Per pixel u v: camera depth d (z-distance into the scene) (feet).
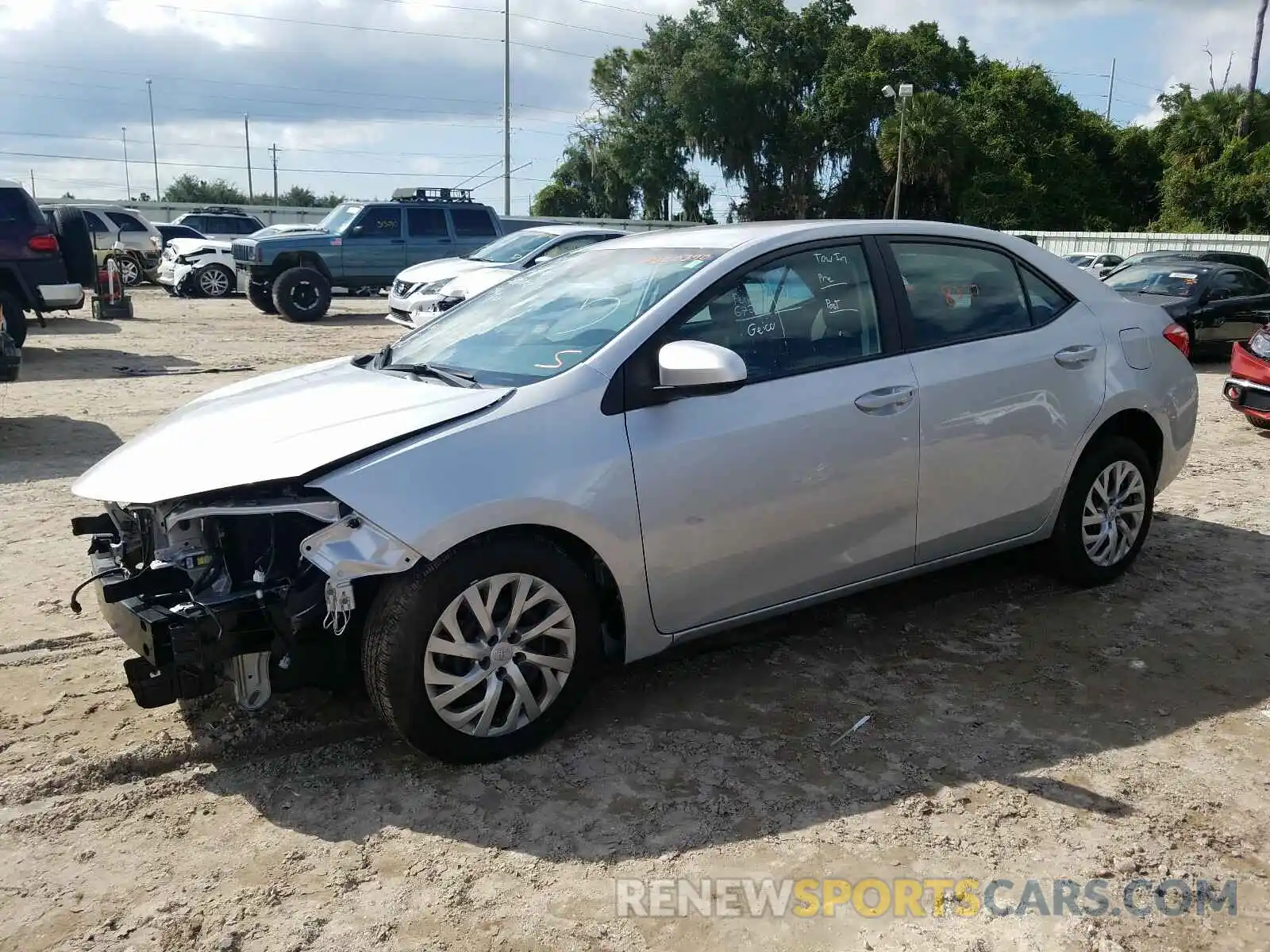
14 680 12.80
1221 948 8.29
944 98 155.63
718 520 11.66
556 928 8.47
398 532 9.85
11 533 18.60
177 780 10.68
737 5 173.37
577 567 11.03
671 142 179.93
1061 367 14.65
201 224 95.04
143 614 10.18
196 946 8.23
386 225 59.62
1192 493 22.29
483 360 12.53
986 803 10.28
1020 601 15.64
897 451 12.91
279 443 10.62
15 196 39.37
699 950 8.23
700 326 11.89
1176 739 11.56
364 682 11.38
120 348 44.83
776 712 12.17
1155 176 182.80
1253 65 140.15
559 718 11.26
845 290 13.08
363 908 8.71
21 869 9.21
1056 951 8.23
